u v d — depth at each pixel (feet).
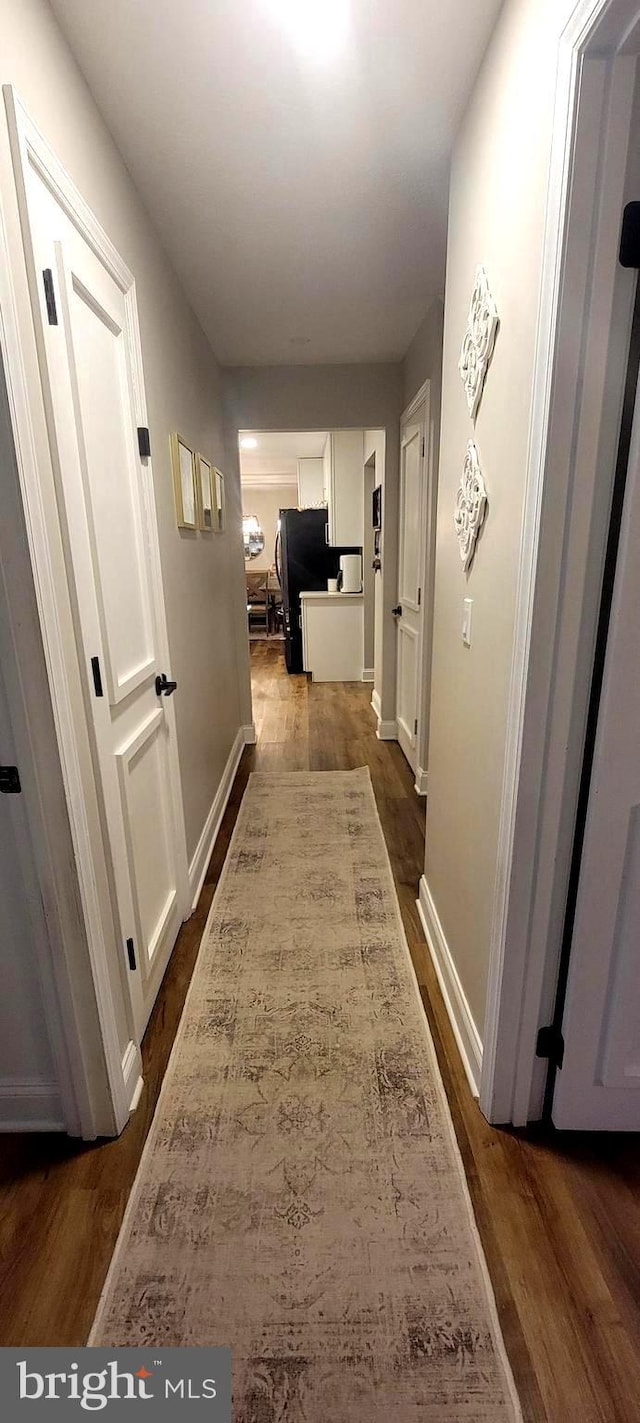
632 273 2.95
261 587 32.35
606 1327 3.34
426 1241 3.76
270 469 28.91
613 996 4.04
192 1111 4.67
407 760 12.34
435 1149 4.34
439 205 6.17
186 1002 5.83
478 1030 4.77
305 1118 4.59
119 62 4.25
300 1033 5.42
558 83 2.85
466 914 5.14
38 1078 4.44
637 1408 3.04
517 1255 3.68
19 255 3.20
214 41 4.09
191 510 8.01
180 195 5.90
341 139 5.13
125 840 4.85
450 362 5.34
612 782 3.58
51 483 3.57
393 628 13.32
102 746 4.33
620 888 3.79
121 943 4.66
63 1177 4.21
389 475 12.44
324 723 15.29
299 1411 3.04
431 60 4.24
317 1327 3.35
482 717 4.54
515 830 3.86
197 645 8.31
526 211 3.43
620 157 2.79
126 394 5.23
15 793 3.67
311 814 10.02
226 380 11.82
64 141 3.98
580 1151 4.33
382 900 7.48
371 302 8.71
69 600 3.84
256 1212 3.93
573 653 3.49
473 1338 3.30
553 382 3.08
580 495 3.22
